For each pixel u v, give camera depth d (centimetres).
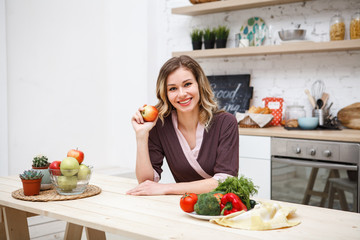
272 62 388
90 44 458
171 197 167
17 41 386
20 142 391
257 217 124
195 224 128
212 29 424
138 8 455
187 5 439
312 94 364
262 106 394
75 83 443
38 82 405
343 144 281
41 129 410
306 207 151
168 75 189
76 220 135
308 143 298
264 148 322
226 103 407
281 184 312
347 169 278
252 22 393
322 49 327
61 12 425
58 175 166
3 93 368
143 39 452
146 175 197
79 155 173
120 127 479
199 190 175
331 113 353
